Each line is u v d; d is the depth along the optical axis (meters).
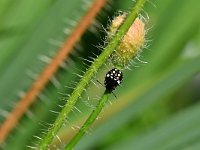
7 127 0.18
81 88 0.14
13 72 0.23
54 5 0.23
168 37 0.26
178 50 0.26
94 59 0.14
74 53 0.22
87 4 0.19
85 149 0.23
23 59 0.23
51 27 0.22
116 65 0.15
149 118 0.30
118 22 0.14
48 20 0.22
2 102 0.22
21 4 0.24
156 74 0.25
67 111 0.14
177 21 0.26
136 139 0.23
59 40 0.22
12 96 0.22
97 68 0.14
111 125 0.23
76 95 0.14
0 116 0.21
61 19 0.22
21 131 0.23
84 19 0.17
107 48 0.14
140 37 0.15
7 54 0.23
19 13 0.24
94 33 0.22
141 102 0.23
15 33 0.23
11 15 0.24
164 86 0.23
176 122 0.23
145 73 0.25
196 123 0.23
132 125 0.29
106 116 0.24
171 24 0.26
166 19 0.26
